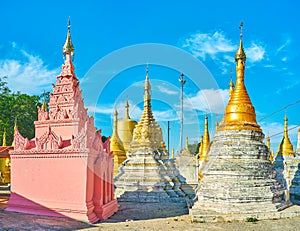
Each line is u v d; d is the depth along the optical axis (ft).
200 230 47.11
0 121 151.53
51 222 48.39
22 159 55.93
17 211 54.60
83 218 50.44
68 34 65.36
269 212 55.77
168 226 49.62
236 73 68.59
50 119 58.65
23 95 171.42
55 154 53.67
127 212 62.18
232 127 64.34
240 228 48.62
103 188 56.18
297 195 89.97
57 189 52.80
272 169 63.82
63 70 63.52
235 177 59.06
